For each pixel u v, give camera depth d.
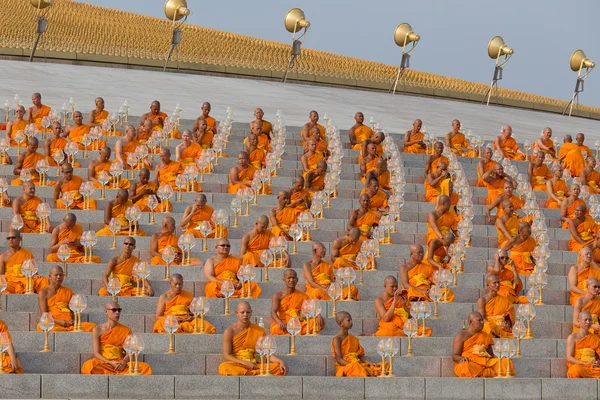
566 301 26.59
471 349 22.45
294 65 65.06
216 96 50.41
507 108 63.34
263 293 25.17
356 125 38.50
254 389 20.45
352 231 27.06
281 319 23.61
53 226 27.92
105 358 20.98
